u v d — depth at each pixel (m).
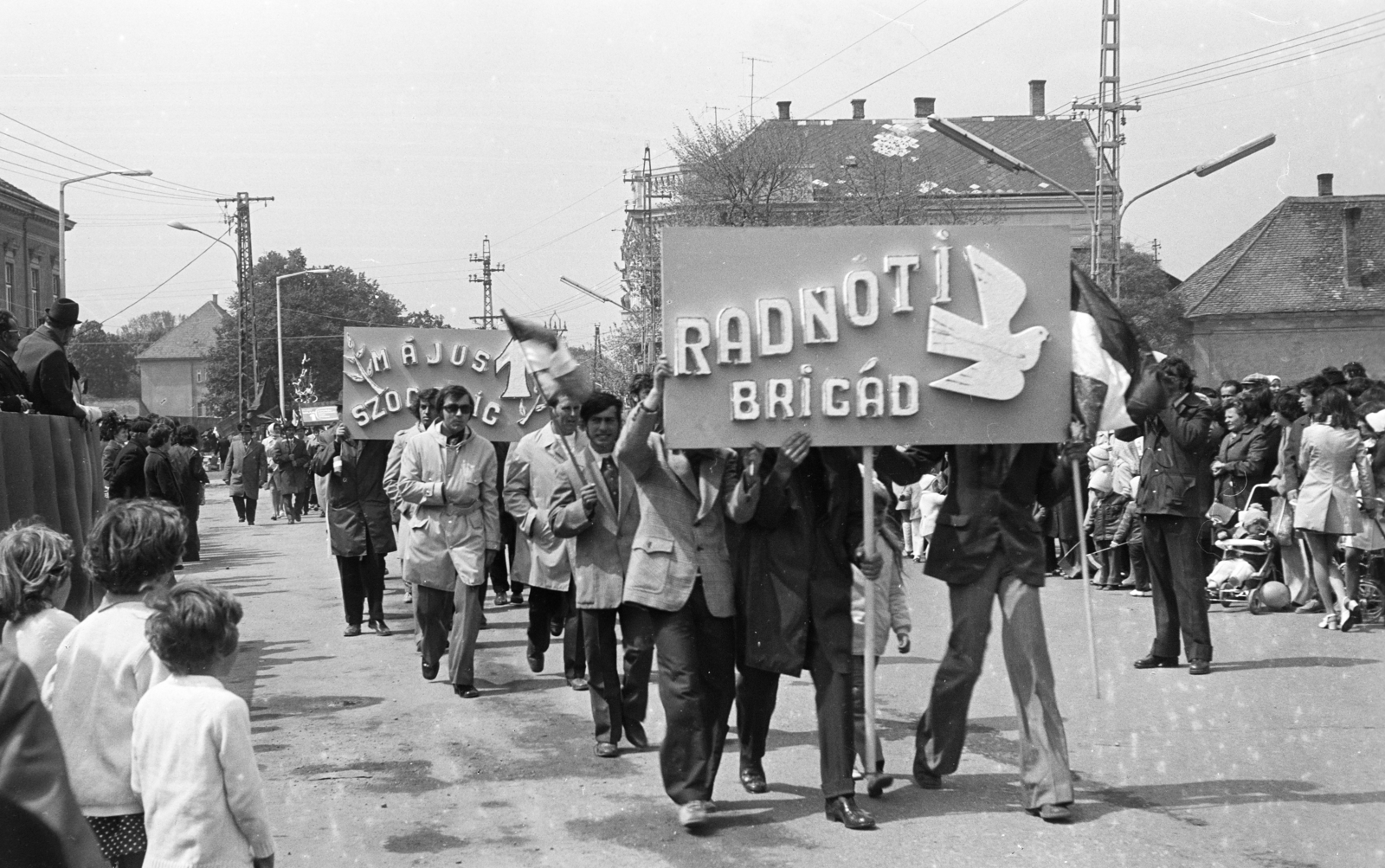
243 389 53.81
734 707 7.99
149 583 3.91
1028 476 5.81
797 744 6.95
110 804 3.73
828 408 5.68
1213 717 7.23
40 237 57.50
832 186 39.59
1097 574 13.66
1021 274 5.79
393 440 11.58
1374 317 43.25
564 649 9.14
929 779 5.98
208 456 66.56
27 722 2.25
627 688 6.92
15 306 55.03
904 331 5.73
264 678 9.23
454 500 8.66
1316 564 10.34
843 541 5.73
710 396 5.68
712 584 5.71
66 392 8.50
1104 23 26.78
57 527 7.72
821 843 5.23
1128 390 5.99
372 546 11.18
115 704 3.76
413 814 5.77
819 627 5.56
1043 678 5.57
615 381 36.19
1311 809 5.49
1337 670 8.49
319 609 13.19
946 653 5.88
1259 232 46.22
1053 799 5.45
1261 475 12.27
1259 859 4.88
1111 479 13.37
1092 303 6.00
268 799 6.07
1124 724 7.11
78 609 8.19
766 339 5.69
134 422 13.00
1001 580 5.73
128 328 139.88
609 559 6.83
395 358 11.80
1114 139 26.77
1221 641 9.84
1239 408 12.44
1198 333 44.94
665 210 38.56
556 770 6.52
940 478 15.39
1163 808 5.56
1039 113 55.47
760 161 37.88
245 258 54.19
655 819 5.64
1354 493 10.13
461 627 8.40
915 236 5.76
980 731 7.12
